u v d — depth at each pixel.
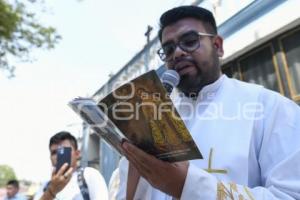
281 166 1.05
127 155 0.98
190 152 0.88
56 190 2.35
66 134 2.72
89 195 2.40
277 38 3.64
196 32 1.41
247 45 3.91
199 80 1.44
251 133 1.23
